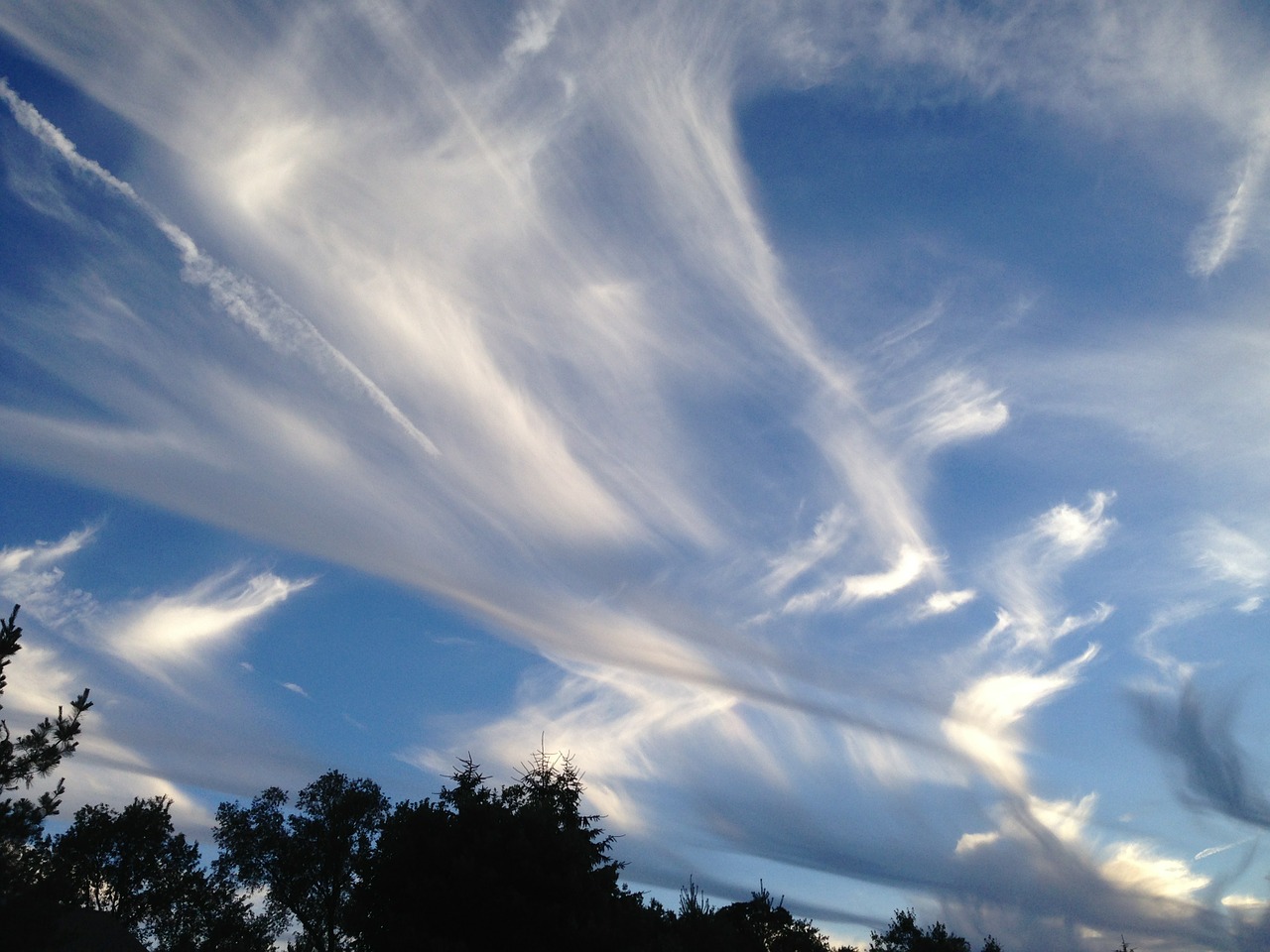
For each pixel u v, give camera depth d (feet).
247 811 154.20
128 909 131.34
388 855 98.27
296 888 150.71
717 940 120.47
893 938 168.45
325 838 151.53
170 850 137.90
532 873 90.07
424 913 87.10
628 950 87.71
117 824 132.57
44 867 59.06
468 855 90.48
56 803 57.93
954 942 166.81
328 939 146.41
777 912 152.66
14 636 58.85
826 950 151.33
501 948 85.15
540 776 126.52
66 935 59.36
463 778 116.57
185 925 136.46
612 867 99.25
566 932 85.35
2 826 54.75
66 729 59.31
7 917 54.34
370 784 159.22
